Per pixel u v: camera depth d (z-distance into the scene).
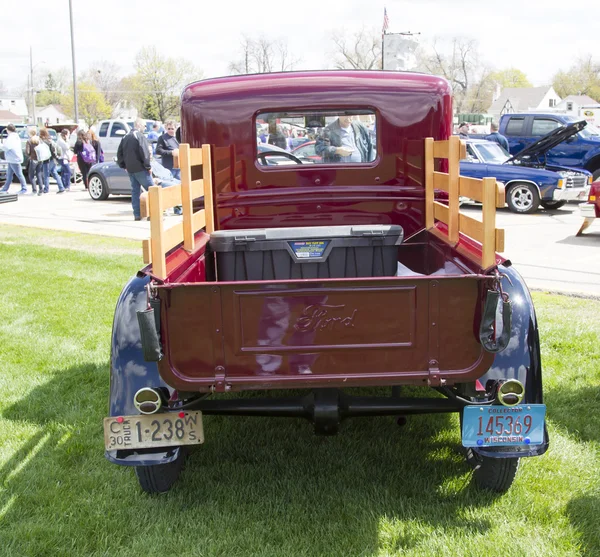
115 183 16.67
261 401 3.08
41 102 119.50
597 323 5.86
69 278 8.03
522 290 3.19
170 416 2.97
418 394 4.44
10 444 3.95
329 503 3.26
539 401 3.01
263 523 3.11
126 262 8.91
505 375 3.00
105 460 3.73
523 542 2.90
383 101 4.32
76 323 6.29
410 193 4.43
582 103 97.69
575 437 3.88
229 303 2.71
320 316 2.73
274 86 4.31
